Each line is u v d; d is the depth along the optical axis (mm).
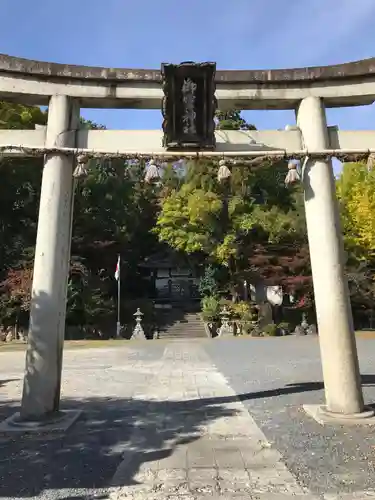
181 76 6391
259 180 27078
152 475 4410
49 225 6570
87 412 7238
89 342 23688
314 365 12469
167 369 12523
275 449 5160
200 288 30875
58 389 6531
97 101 7098
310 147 6820
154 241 39250
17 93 6848
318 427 5996
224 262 26953
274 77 6930
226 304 28047
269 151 6738
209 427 6207
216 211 25641
